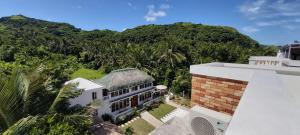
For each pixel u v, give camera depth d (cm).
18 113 839
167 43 4078
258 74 218
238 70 328
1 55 3672
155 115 2050
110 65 4450
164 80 3319
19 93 826
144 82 2625
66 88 1018
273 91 134
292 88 272
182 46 4141
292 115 91
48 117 920
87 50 5594
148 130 1700
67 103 1110
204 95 390
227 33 6066
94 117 1620
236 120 89
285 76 279
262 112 95
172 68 3469
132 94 2414
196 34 6191
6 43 4444
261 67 466
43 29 8738
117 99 2184
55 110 991
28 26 9031
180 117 484
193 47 4853
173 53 3828
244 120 88
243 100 118
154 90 2784
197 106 397
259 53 4416
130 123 1841
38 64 1005
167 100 2525
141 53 3934
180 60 3719
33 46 4841
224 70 347
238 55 4294
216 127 330
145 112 2127
